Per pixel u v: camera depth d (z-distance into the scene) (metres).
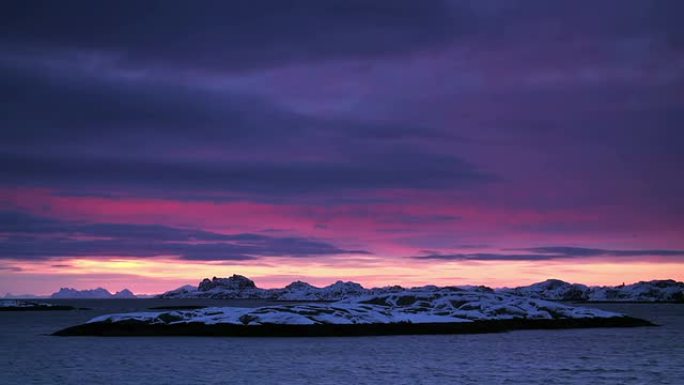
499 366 73.88
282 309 121.38
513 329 136.50
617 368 72.50
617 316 158.25
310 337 109.94
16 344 100.56
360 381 62.66
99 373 67.81
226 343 99.19
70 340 106.44
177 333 111.69
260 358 80.25
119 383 61.84
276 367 72.31
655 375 67.12
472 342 104.50
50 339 109.56
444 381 62.81
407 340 106.81
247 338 107.56
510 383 61.69
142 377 65.12
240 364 74.62
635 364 76.12
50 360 78.94
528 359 80.81
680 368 72.50
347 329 114.50
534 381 62.94
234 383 61.53
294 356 82.62
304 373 67.75
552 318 146.50
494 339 110.94
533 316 145.50
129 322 115.56
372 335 115.38
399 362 77.00
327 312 121.31
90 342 102.19
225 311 121.62
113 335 112.81
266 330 111.12
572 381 63.06
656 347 97.38
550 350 92.00
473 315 137.75
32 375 66.81
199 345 96.06
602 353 88.38
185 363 75.56
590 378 65.00
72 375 66.56
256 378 64.38
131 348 92.12
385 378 64.56
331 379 63.88
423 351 89.44
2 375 66.81
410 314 131.62
